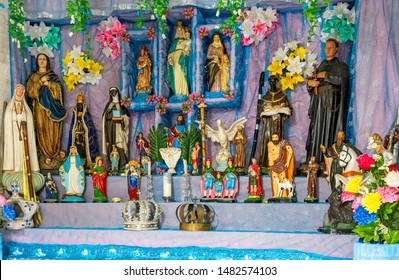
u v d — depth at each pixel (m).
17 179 10.27
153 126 10.66
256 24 10.64
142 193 10.40
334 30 10.38
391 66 9.60
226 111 11.09
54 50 11.55
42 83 10.91
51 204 10.22
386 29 9.65
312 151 10.07
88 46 11.06
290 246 8.89
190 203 9.56
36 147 10.73
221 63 10.79
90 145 10.91
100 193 10.30
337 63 10.12
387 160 7.95
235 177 9.88
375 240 7.60
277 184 9.62
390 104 9.56
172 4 10.77
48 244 9.68
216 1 10.76
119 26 11.03
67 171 10.35
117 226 10.03
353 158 9.02
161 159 10.61
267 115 10.20
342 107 10.04
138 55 11.33
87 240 9.55
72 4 10.42
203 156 10.38
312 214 9.37
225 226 9.69
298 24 10.87
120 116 10.85
